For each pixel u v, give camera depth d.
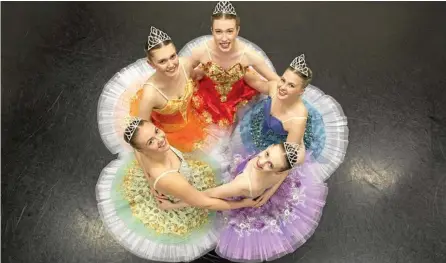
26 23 4.69
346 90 4.53
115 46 4.63
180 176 3.00
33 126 4.37
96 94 4.48
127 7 4.77
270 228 3.38
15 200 4.16
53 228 4.10
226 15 2.97
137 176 3.57
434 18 4.79
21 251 4.03
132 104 3.92
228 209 3.21
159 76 3.13
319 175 3.84
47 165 4.27
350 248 4.07
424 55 4.66
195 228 3.52
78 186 4.22
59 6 4.74
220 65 3.40
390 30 4.74
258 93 3.89
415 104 4.49
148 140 2.77
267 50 4.63
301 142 3.32
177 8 4.77
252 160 3.07
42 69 4.55
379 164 4.32
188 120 3.74
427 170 4.30
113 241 4.07
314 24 4.74
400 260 4.05
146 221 3.51
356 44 4.68
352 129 4.41
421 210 4.18
